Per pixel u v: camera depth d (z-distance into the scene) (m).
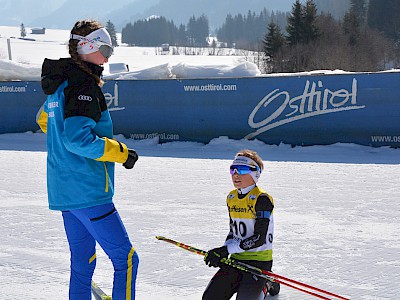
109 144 3.06
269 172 8.77
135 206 6.61
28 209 6.52
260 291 3.48
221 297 3.46
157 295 3.96
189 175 8.65
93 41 3.14
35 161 10.20
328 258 4.67
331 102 11.23
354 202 6.68
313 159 10.12
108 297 3.65
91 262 3.46
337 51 49.34
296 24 51.78
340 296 3.52
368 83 10.98
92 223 3.23
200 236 5.34
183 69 14.54
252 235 3.56
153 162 9.99
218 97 11.95
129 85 12.47
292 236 5.32
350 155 10.50
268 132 11.70
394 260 4.60
